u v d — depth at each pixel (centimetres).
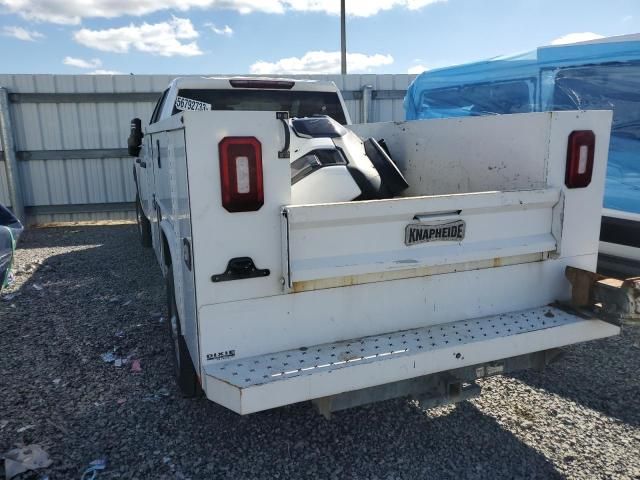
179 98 493
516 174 295
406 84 1137
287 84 520
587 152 281
